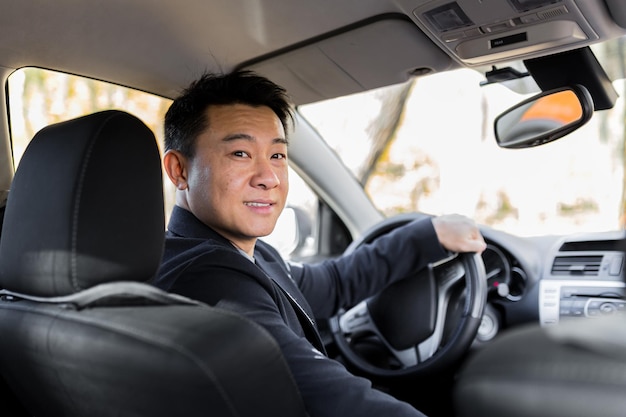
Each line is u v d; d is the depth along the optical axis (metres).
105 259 0.97
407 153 7.12
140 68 2.01
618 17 1.53
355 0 1.62
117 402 0.94
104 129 1.00
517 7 1.53
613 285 2.07
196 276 1.28
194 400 0.83
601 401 0.46
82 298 0.96
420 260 2.08
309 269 2.08
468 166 7.21
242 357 0.84
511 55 1.77
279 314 1.32
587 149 6.59
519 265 2.22
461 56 1.81
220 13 1.69
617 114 6.07
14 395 1.32
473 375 0.55
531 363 0.51
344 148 6.53
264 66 2.04
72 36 1.76
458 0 1.53
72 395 1.03
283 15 1.71
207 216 1.52
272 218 1.55
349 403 1.18
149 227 1.02
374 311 2.19
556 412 0.48
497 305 2.26
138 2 1.61
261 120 1.53
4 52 1.78
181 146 1.55
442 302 2.10
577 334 0.51
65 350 0.95
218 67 2.04
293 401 0.93
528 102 1.94
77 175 0.97
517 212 7.12
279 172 1.58
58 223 0.97
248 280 1.32
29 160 1.07
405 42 1.81
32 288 1.02
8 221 1.08
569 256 2.19
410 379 2.06
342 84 2.15
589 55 1.75
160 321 0.88
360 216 2.91
